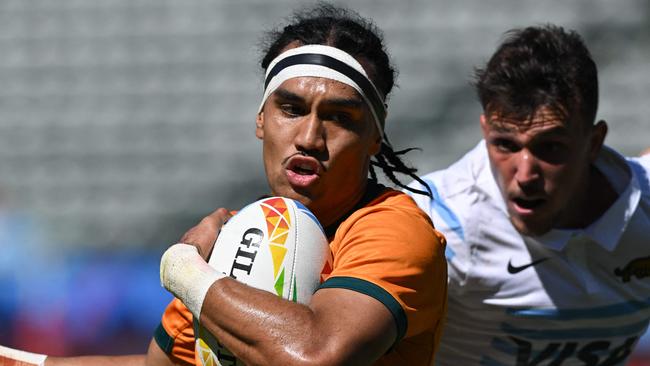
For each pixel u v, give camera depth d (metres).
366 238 8.79
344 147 9.32
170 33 41.22
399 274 8.52
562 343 13.94
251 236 8.84
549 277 13.42
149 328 26.95
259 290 8.41
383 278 8.46
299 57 9.43
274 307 8.20
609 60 38.38
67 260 28.81
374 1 40.50
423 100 38.03
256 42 40.44
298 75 9.33
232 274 8.75
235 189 36.81
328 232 9.61
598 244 13.25
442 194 13.84
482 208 13.38
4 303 28.23
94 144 38.72
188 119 39.06
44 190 37.34
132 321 27.06
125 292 27.50
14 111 39.88
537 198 12.55
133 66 40.59
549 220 12.94
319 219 9.64
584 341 13.95
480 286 13.59
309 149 9.25
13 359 11.10
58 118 39.56
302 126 9.30
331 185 9.40
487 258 13.48
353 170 9.48
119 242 34.19
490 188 13.34
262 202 9.13
